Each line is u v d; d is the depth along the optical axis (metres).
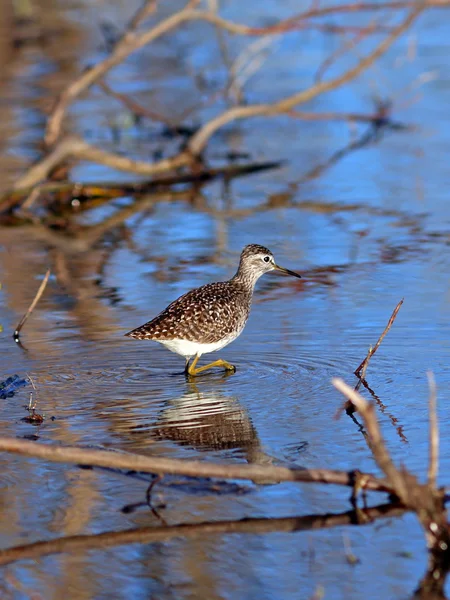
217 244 18.72
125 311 14.93
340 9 21.72
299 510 8.72
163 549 8.19
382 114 26.97
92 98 29.91
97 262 17.88
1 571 7.92
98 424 10.78
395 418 10.69
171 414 11.05
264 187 22.83
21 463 9.94
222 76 31.08
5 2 34.06
